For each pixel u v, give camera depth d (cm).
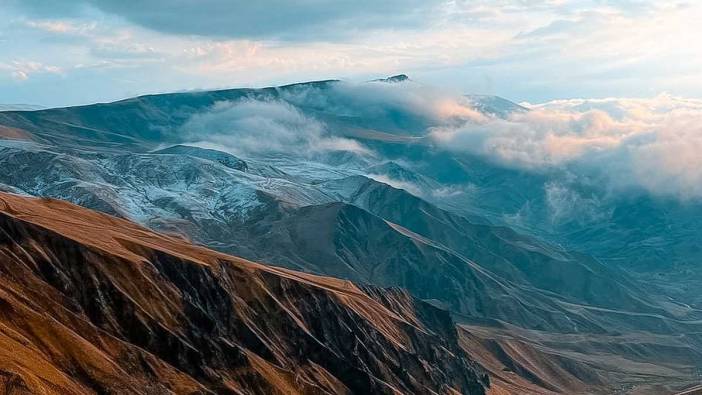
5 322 19138
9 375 16212
